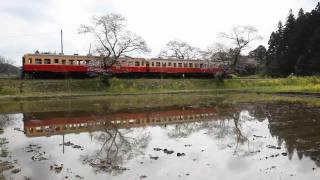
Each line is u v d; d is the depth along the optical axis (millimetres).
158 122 28734
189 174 14195
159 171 14664
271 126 25578
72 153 18172
